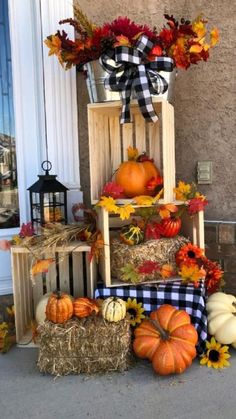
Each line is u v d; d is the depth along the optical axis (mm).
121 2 2936
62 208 2898
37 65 2967
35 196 3006
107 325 2297
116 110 2600
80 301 2379
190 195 2605
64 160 3004
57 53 2488
